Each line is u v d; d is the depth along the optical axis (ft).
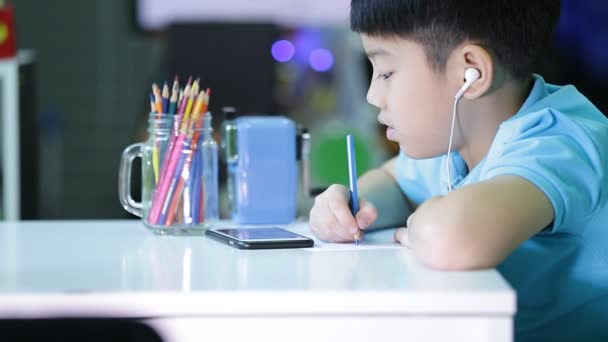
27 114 9.71
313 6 14.87
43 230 5.08
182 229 4.86
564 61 13.44
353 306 3.23
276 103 12.95
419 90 4.64
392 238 4.85
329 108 14.62
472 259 3.74
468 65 4.59
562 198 4.11
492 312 3.22
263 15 15.01
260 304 3.24
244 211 5.43
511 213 3.89
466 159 4.97
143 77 16.80
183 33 12.21
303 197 5.95
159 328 3.26
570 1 13.34
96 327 3.26
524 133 4.50
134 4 15.47
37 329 3.26
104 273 3.67
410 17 4.54
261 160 5.43
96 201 16.93
